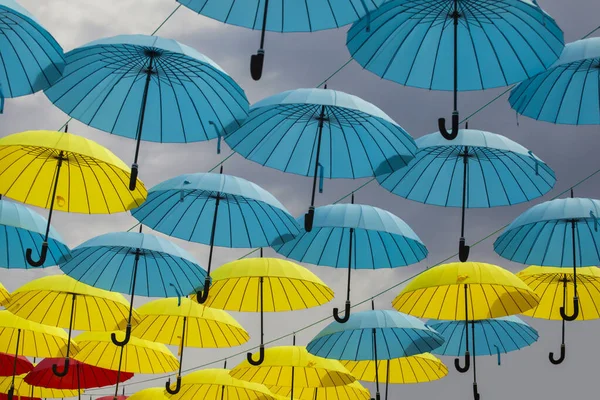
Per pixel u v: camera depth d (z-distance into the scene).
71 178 5.10
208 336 7.59
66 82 4.48
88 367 9.37
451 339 7.70
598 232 5.77
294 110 4.96
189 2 3.84
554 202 5.72
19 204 6.29
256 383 8.88
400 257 6.30
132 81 4.50
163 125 4.61
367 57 4.20
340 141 5.06
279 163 5.14
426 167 5.48
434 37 4.18
